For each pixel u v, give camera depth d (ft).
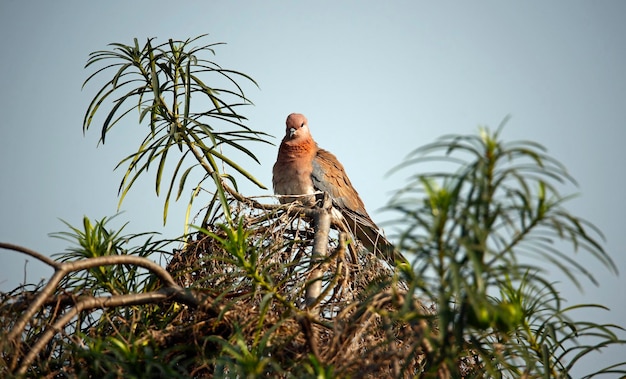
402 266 22.65
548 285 20.58
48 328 26.50
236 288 30.48
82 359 26.40
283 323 27.27
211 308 27.99
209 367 27.25
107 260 27.30
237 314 27.84
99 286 30.63
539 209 19.57
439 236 19.49
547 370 23.49
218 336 26.66
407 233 19.29
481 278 18.67
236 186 39.06
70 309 26.63
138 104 39.40
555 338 24.73
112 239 30.73
